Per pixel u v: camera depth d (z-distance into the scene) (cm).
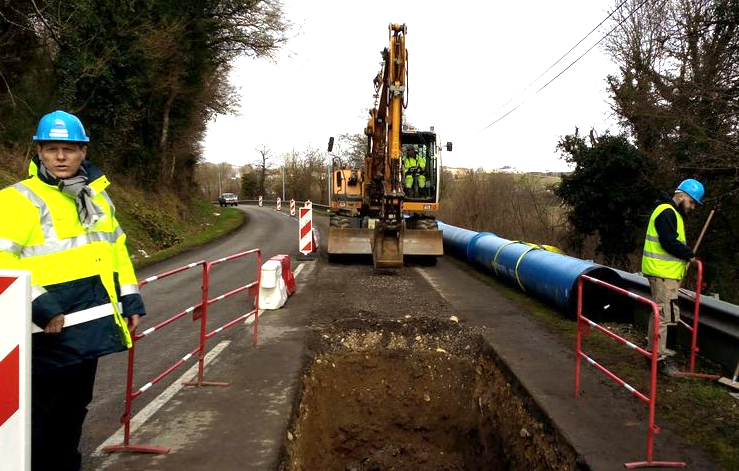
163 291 1009
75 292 288
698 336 616
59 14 1627
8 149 1588
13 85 1677
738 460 394
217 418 461
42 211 283
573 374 574
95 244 301
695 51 1347
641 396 396
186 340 693
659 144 1648
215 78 3022
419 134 1413
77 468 339
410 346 742
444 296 973
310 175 5800
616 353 643
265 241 1981
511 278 1041
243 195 7438
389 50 1130
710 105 1230
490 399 634
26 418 235
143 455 396
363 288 1018
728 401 496
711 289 1264
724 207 1237
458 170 2816
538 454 478
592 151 1675
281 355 631
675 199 568
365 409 698
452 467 648
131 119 2066
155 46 2039
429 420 696
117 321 305
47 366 284
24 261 276
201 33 2533
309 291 989
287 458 425
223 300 927
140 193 2195
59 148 292
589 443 420
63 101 1759
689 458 397
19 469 234
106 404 489
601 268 767
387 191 1162
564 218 2191
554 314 840
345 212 1512
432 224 1405
